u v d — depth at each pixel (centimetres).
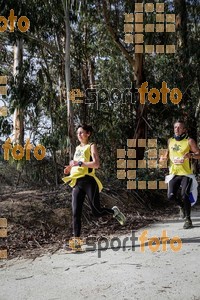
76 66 1139
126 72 1274
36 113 997
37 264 487
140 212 833
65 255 522
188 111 1162
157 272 434
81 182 543
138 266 458
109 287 397
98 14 1116
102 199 832
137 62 1057
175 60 1196
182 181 636
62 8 925
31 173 977
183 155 629
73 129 887
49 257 516
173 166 643
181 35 1205
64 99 1058
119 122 1115
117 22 1106
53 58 1041
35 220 659
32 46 989
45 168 976
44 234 624
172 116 1134
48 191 849
